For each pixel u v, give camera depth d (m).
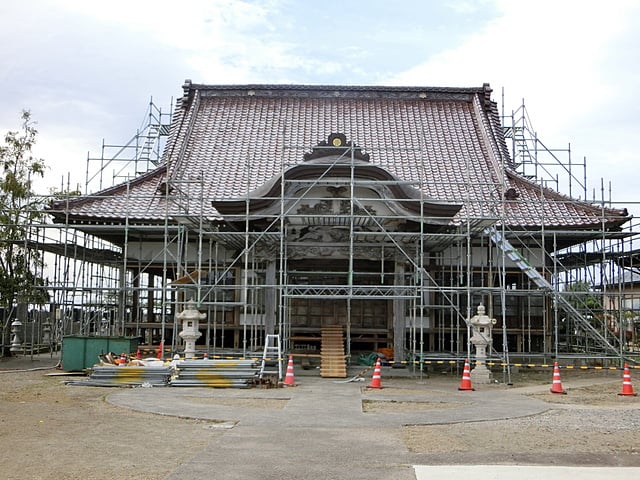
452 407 18.16
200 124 39.06
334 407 17.73
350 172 27.39
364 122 39.31
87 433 13.77
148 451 12.03
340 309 32.88
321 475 10.39
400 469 10.76
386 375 26.78
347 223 28.39
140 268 32.56
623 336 33.00
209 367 23.06
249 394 20.41
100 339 26.67
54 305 34.41
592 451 12.30
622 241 32.59
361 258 29.25
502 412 17.23
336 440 13.16
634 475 10.38
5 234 32.34
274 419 15.64
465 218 28.50
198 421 15.39
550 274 33.66
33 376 25.61
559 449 12.49
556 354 27.80
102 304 32.47
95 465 10.98
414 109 40.47
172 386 22.31
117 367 23.09
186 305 28.42
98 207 31.78
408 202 27.30
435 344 33.34
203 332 32.91
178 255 27.72
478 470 10.66
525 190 34.41
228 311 32.25
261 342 31.72
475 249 32.97
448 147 37.59
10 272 33.75
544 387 23.75
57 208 31.33
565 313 35.16
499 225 30.94
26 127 37.12
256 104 40.59
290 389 21.97
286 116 39.69
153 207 32.19
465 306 33.06
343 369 26.09
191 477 10.22
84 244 31.73
